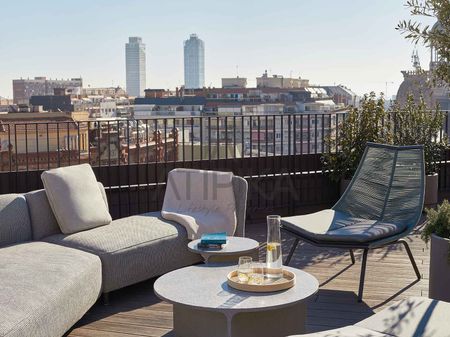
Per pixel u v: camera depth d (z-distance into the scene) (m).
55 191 4.54
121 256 4.18
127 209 6.68
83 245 4.21
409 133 7.27
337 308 4.00
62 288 3.31
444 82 2.65
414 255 5.31
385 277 4.68
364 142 7.14
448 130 7.64
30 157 6.55
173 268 4.62
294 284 3.24
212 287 3.23
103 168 6.59
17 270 3.44
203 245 4.02
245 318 3.15
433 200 7.17
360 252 5.45
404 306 2.67
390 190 4.87
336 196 7.54
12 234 4.34
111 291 4.30
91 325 3.75
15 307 2.91
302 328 3.32
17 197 4.47
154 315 3.93
